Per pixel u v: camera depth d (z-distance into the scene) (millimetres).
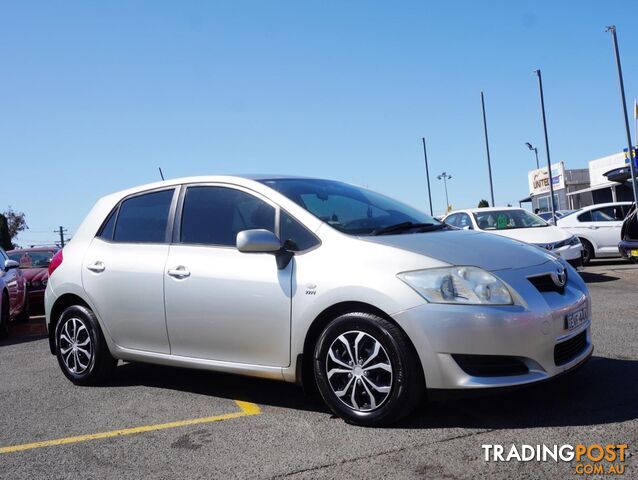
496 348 3428
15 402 4781
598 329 6254
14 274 9867
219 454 3439
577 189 40531
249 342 4113
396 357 3543
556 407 3840
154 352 4684
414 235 4039
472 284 3506
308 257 3934
